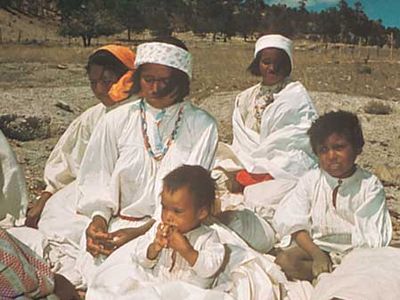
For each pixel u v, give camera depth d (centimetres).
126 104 287
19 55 1692
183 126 277
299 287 253
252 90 364
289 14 3678
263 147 345
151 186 275
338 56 2084
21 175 305
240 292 236
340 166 265
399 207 461
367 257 239
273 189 325
